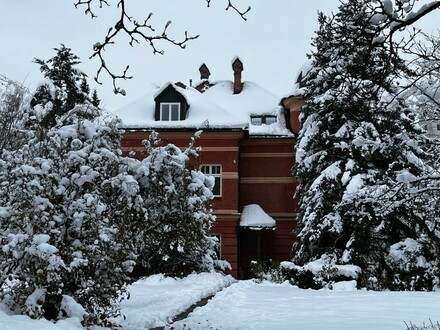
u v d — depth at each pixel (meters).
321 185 17.03
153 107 25.38
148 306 9.95
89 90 24.05
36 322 5.29
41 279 6.03
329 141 17.97
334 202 16.80
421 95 9.14
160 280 16.77
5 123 14.25
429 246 13.95
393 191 10.21
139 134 23.39
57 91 15.64
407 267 14.47
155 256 17.48
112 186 7.30
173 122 23.72
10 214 6.61
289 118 26.23
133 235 8.38
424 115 10.71
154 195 8.97
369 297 11.20
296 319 8.38
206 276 17.50
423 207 13.70
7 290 7.39
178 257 18.08
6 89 16.67
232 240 22.77
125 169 8.32
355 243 15.60
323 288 14.83
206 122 18.81
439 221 13.65
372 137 16.42
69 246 6.62
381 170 16.41
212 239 18.09
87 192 7.07
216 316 9.12
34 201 6.43
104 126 7.89
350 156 17.06
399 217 15.56
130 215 7.87
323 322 7.91
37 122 8.27
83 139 7.59
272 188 25.00
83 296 6.91
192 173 9.66
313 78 18.47
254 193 24.98
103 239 6.67
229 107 28.50
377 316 8.34
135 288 14.14
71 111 8.35
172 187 8.93
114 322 7.15
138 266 20.77
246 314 9.28
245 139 24.86
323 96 16.97
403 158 16.12
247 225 23.05
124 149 22.89
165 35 5.81
